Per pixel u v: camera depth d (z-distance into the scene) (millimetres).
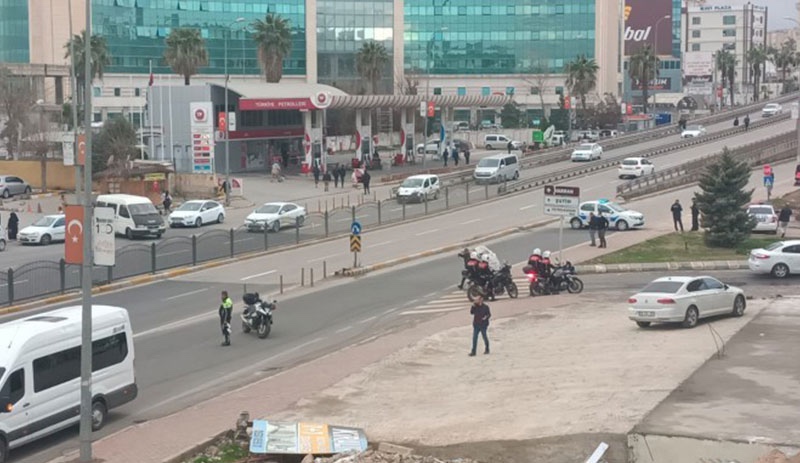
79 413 19031
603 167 80438
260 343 28188
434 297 35219
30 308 33219
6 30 110750
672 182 67562
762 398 18203
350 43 123250
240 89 77688
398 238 50094
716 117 117750
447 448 16516
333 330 29906
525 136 119312
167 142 77188
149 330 29922
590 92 132500
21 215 59812
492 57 135375
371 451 16516
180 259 42969
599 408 18141
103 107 107688
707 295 27906
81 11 110000
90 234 17328
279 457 16719
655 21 164875
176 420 19703
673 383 19828
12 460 17828
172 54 90438
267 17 94750
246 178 77625
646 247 44688
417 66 134250
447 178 75312
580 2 134250
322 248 47562
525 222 54500
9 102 79125
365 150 84625
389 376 23234
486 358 24797
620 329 27641
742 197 44344
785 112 112188
